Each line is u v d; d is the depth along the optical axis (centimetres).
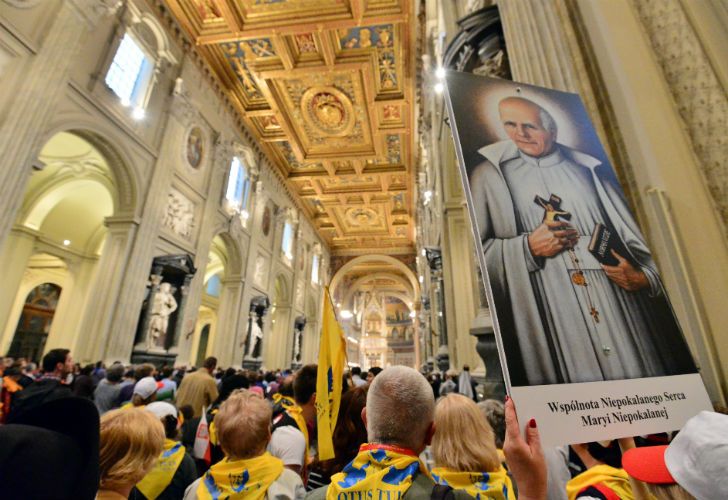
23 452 63
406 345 3906
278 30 1214
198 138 1283
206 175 1318
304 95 1552
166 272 1073
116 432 127
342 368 229
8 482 61
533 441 91
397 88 1513
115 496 122
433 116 1066
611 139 187
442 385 693
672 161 159
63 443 69
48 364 368
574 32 217
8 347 1271
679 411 111
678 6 166
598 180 148
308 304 2541
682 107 161
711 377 131
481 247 124
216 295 2236
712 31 154
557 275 124
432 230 1373
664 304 127
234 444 154
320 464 235
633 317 122
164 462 190
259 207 1727
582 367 109
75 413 75
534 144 150
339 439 218
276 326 2083
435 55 998
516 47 271
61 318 1248
